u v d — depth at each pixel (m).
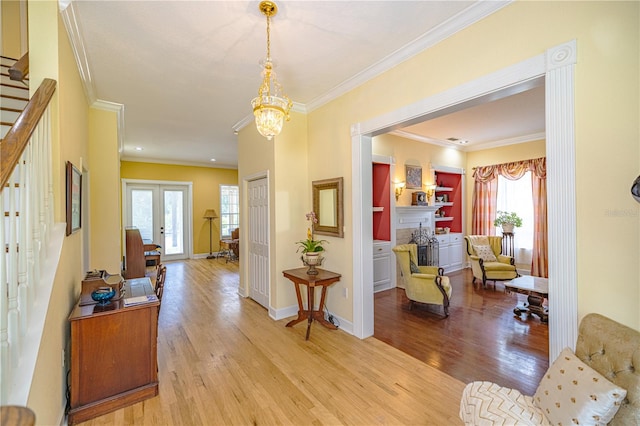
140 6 2.04
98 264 3.78
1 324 1.21
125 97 3.67
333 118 3.60
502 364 2.70
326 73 3.09
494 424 1.39
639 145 1.48
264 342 3.17
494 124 5.11
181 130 5.19
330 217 3.65
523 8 1.91
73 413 1.95
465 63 2.23
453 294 4.94
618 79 1.54
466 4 2.07
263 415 2.04
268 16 2.14
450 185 7.15
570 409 1.30
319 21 2.22
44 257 1.72
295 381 2.44
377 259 5.27
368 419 2.00
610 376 1.33
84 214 3.37
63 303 1.97
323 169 3.78
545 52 1.80
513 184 6.41
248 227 4.82
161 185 8.35
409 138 5.89
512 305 4.38
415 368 2.63
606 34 1.58
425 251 5.95
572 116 1.69
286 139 3.94
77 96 2.70
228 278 6.27
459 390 2.31
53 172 1.95
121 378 2.13
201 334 3.38
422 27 2.32
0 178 1.16
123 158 7.70
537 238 5.86
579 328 1.58
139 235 5.81
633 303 1.50
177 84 3.30
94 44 2.50
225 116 4.43
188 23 2.23
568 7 1.72
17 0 3.11
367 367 2.65
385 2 2.03
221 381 2.44
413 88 2.63
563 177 1.72
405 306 4.41
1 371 1.22
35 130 1.58
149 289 2.68
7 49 3.07
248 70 2.99
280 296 3.89
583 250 1.66
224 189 9.34
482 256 5.71
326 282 3.35
